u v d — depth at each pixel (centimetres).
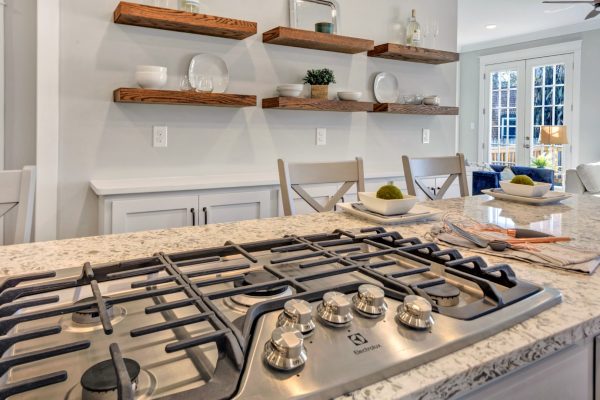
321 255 79
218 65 268
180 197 226
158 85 234
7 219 214
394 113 329
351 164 188
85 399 41
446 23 376
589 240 102
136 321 58
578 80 644
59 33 222
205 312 52
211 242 101
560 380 58
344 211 140
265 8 283
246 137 284
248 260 83
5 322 49
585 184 460
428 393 43
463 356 48
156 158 254
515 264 84
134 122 245
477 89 784
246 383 41
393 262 74
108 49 235
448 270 67
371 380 43
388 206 123
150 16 224
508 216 135
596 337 62
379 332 50
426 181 322
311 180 178
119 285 72
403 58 341
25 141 230
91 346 52
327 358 45
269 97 289
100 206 215
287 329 46
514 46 720
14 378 45
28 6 226
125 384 37
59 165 227
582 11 557
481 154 785
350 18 320
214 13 265
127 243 100
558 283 73
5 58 222
